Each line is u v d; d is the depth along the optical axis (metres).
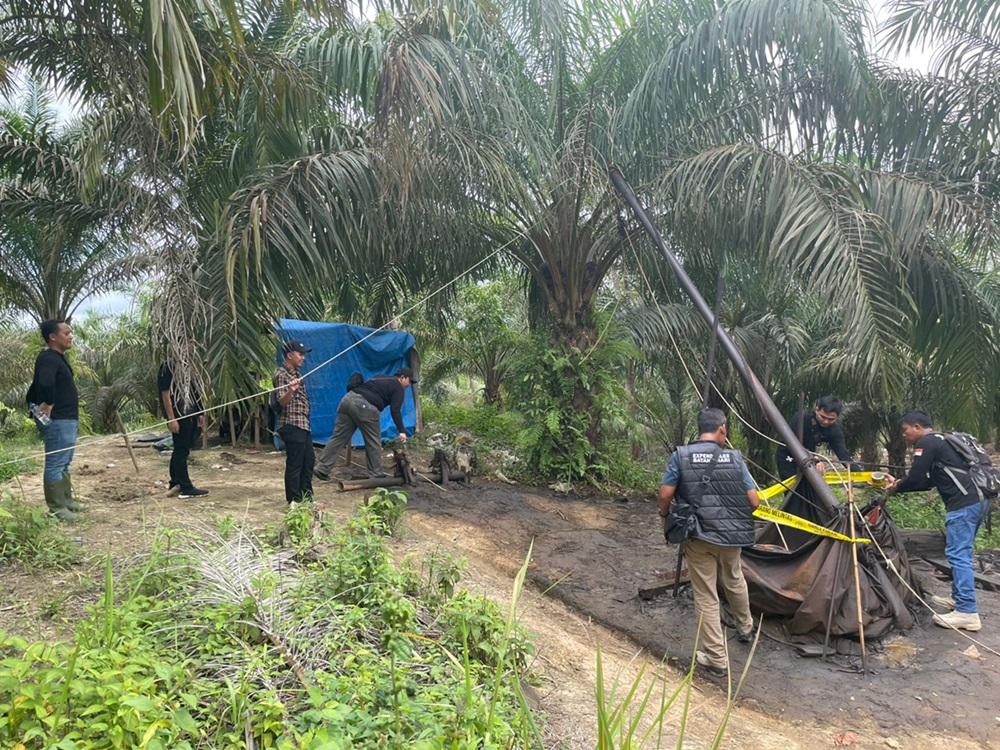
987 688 4.11
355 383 8.30
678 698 4.10
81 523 5.50
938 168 8.13
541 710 3.55
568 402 9.05
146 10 4.35
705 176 7.22
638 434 9.95
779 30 6.86
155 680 2.63
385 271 9.43
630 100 7.90
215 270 6.52
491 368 16.45
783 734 3.76
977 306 7.58
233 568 4.02
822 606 4.61
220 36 5.28
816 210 6.62
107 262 12.01
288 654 3.22
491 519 7.23
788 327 11.53
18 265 12.50
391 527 6.14
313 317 9.46
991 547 7.77
